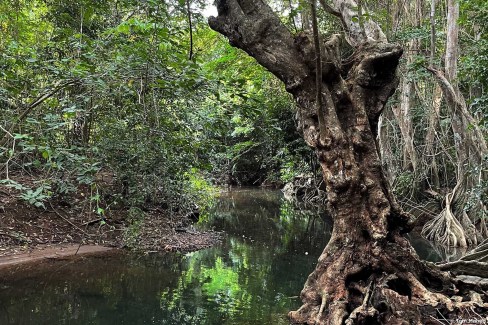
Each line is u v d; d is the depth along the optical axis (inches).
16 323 213.9
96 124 438.3
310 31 243.0
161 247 402.6
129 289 277.1
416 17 555.5
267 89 733.3
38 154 343.0
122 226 439.8
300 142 752.3
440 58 482.3
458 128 456.8
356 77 244.8
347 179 226.7
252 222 626.8
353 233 227.9
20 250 343.3
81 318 224.5
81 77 270.7
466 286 232.4
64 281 285.7
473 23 465.7
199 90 311.4
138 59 278.1
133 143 389.4
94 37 398.3
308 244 459.2
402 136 695.7
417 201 633.0
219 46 505.4
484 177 464.8
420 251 459.5
